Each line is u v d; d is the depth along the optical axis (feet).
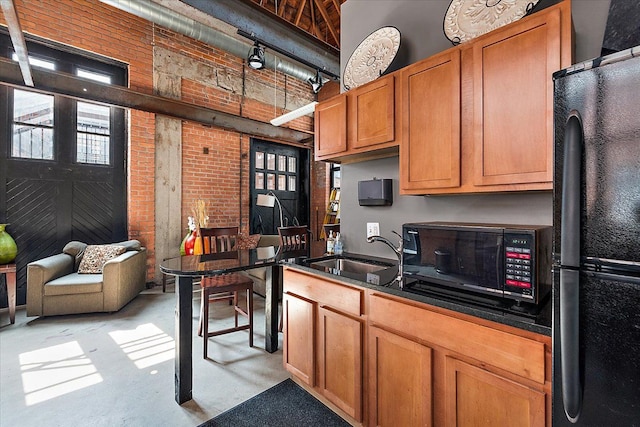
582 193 2.67
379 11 7.32
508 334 3.41
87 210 12.67
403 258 5.00
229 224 16.51
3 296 11.03
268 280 8.09
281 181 19.54
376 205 7.28
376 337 4.76
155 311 10.87
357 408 5.03
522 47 4.12
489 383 3.55
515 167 4.17
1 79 10.02
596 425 2.64
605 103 2.54
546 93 3.92
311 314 5.88
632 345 2.43
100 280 10.38
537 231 3.65
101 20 12.46
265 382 6.68
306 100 20.25
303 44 12.44
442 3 6.13
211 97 15.66
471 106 4.64
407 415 4.35
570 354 2.76
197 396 6.16
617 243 2.48
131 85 13.17
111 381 6.61
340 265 7.36
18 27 5.85
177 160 14.60
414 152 5.36
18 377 6.69
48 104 11.81
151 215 13.79
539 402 3.17
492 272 3.97
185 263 7.11
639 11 3.62
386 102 5.79
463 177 4.73
